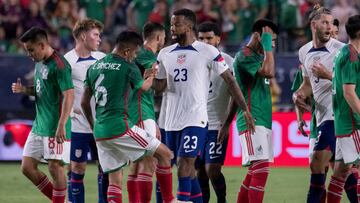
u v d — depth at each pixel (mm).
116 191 30031
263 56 31328
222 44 62000
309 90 33094
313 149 32281
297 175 49750
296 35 63500
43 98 30812
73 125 34406
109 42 64125
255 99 31281
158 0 65750
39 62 30891
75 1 68500
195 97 30109
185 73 30141
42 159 31406
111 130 29219
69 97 30266
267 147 31391
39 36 30266
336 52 32281
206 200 34375
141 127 31469
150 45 32188
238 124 31719
